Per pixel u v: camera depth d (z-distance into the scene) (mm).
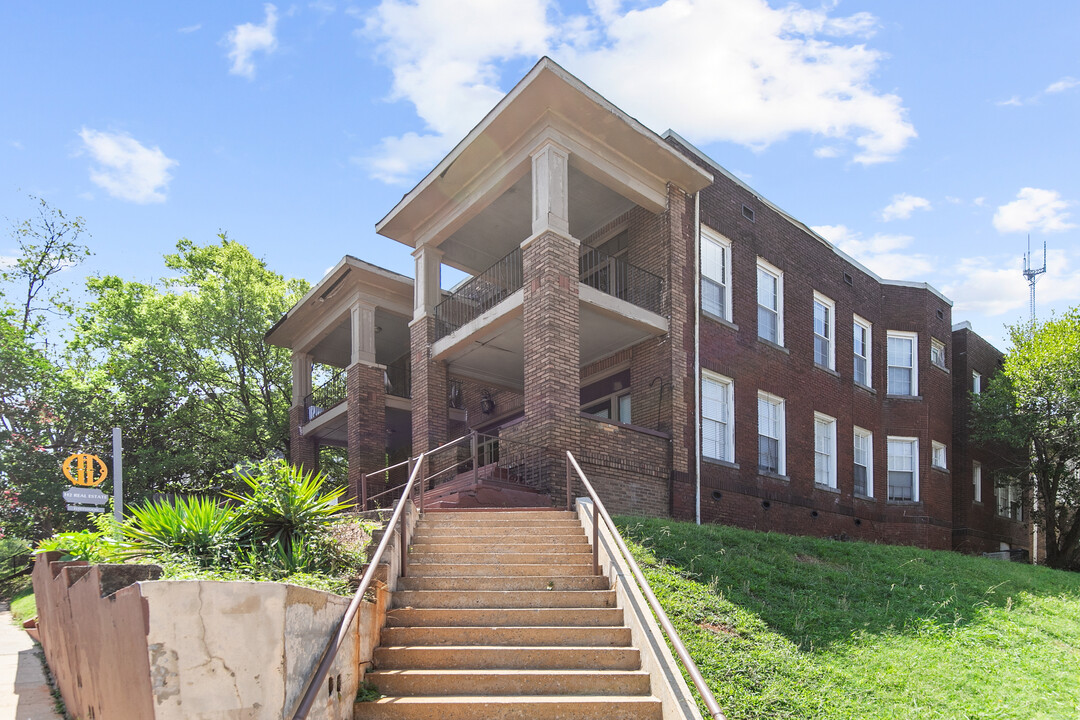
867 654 7492
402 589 7953
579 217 17078
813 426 18766
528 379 13656
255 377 27859
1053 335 20875
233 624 4492
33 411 22156
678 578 8500
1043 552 28406
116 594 4992
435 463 16281
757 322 17703
